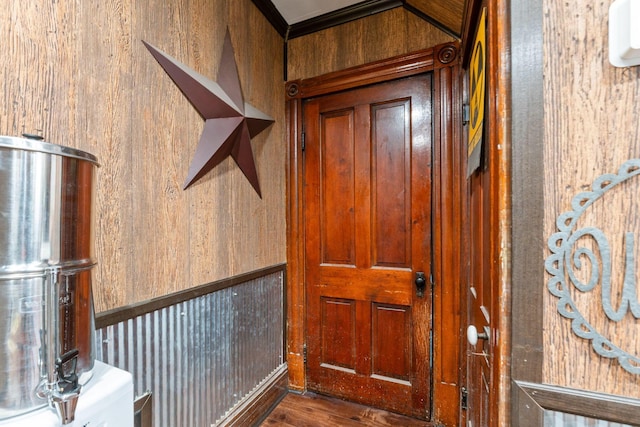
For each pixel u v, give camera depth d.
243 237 1.68
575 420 0.56
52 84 0.86
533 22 0.59
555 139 0.58
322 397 2.00
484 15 0.85
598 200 0.55
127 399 0.69
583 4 0.56
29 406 0.53
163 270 1.20
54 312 0.57
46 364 0.55
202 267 1.39
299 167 2.09
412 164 1.80
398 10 1.83
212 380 1.43
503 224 0.61
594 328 0.55
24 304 0.53
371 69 1.88
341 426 1.72
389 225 1.86
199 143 1.36
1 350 0.51
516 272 0.60
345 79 1.95
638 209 0.53
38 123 0.83
